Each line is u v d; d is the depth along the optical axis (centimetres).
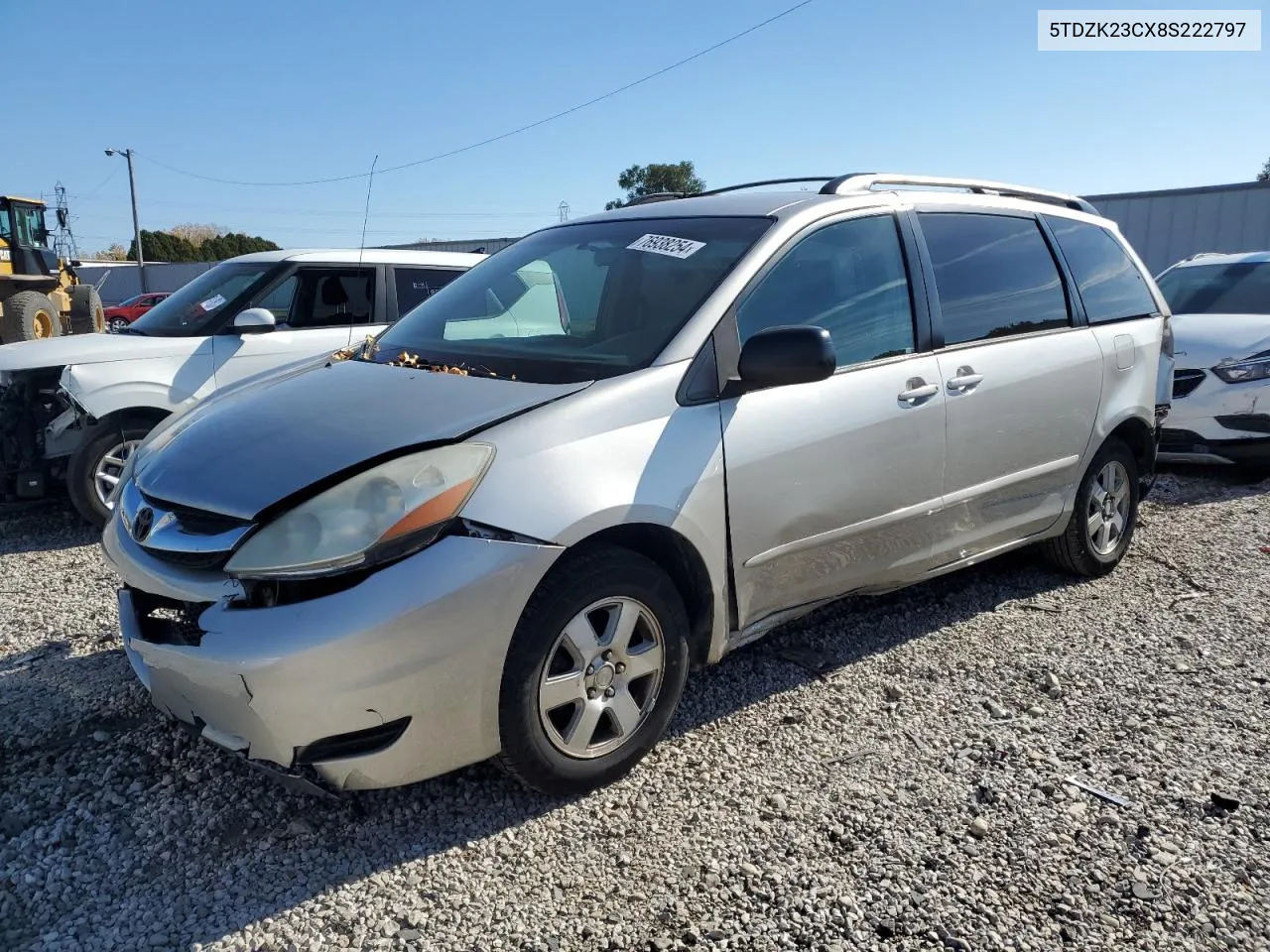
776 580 333
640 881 256
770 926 239
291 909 246
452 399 294
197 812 285
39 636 417
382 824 279
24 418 564
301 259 680
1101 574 485
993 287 415
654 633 299
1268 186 1662
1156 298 509
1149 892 252
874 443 350
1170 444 725
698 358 311
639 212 401
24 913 244
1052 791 296
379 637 243
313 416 297
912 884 254
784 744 323
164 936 236
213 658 245
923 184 417
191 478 280
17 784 298
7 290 1673
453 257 761
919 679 371
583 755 288
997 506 412
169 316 656
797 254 346
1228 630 420
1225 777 304
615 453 285
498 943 234
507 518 261
